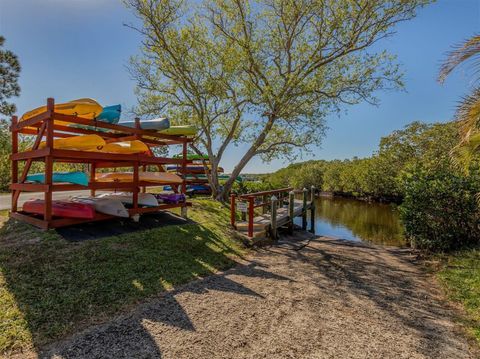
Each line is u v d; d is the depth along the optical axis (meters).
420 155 21.78
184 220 6.96
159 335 2.78
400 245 8.36
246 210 8.19
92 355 2.41
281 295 3.95
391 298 4.05
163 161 6.56
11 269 3.63
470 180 6.46
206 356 2.50
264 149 11.66
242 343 2.73
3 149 14.79
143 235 5.37
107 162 6.45
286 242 7.85
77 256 4.13
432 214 6.78
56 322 2.83
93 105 5.11
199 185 13.85
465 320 3.39
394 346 2.81
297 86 10.12
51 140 4.62
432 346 2.83
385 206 23.30
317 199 31.16
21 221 5.38
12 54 15.87
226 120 11.82
